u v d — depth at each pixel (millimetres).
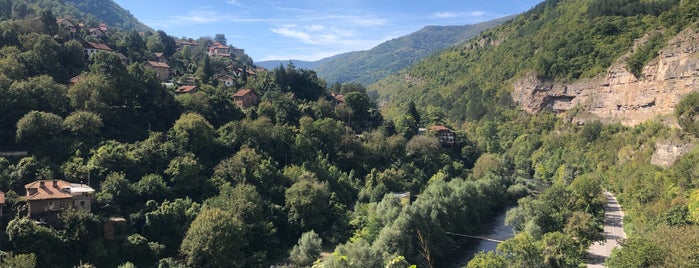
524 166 176125
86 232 71625
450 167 144000
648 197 97750
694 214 72250
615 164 146625
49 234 68375
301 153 121312
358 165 130500
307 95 178250
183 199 92000
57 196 74375
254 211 89000
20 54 112750
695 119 122438
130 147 96812
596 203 98000
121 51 168375
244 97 147750
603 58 189500
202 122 107562
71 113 99688
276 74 175125
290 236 94312
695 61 139875
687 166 96688
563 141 181000
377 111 177375
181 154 100812
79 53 131625
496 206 121750
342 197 112188
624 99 169875
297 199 95688
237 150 112625
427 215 87438
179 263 76188
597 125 170750
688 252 53594
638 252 58000
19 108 95125
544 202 94000
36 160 85188
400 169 132750
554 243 70438
